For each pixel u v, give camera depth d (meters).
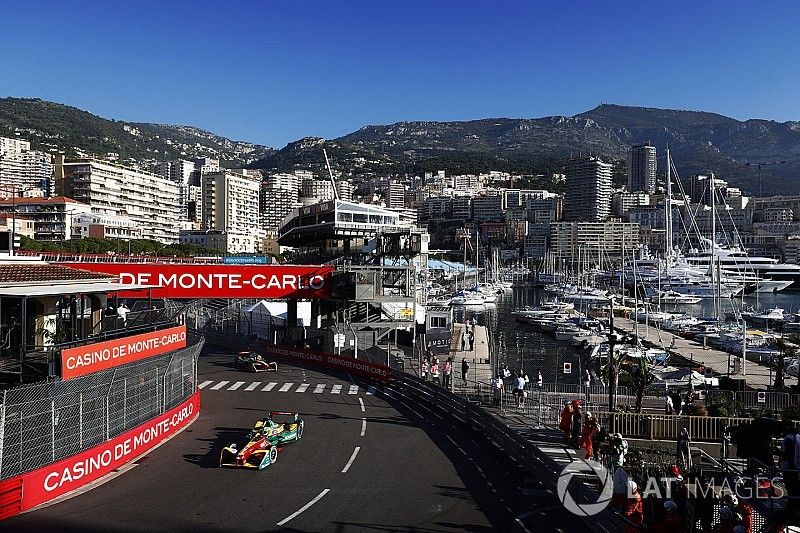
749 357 65.56
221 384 38.12
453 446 24.56
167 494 18.39
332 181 73.00
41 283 24.00
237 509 17.28
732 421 28.50
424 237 66.50
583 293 149.25
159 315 27.86
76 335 27.39
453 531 16.02
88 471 19.30
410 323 51.19
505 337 94.50
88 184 180.62
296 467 21.41
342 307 50.47
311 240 77.75
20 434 16.86
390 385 38.00
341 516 16.92
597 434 22.95
